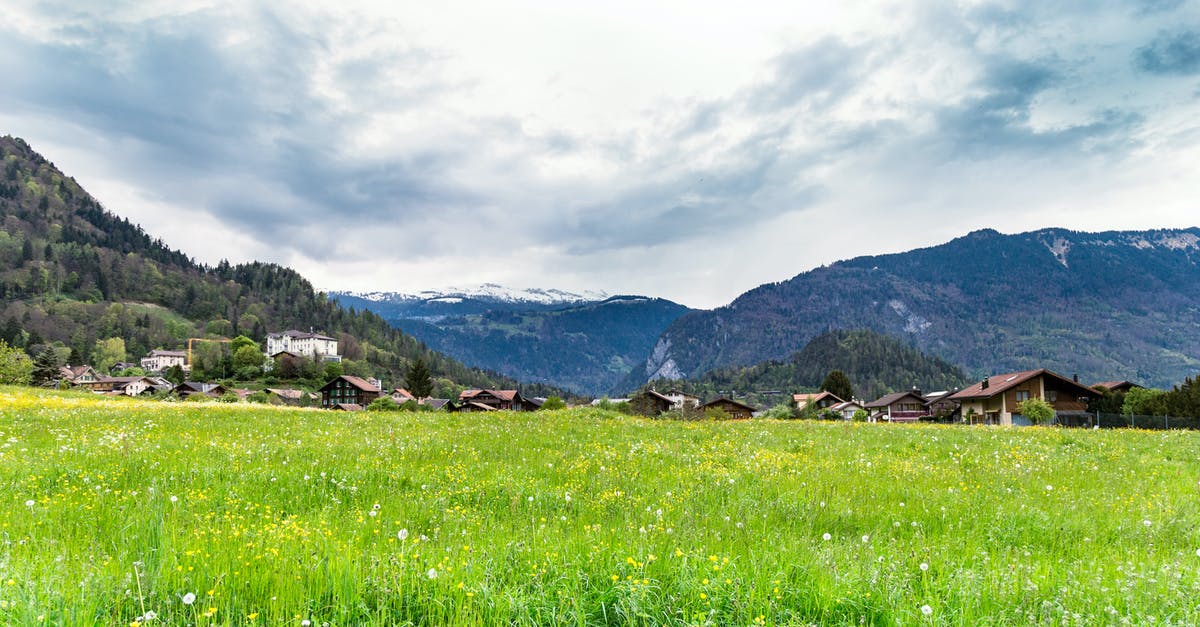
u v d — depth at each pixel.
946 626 5.85
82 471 12.12
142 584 5.87
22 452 14.61
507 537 8.55
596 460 17.02
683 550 7.69
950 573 7.37
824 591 6.38
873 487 13.78
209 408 37.19
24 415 25.45
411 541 8.11
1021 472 16.52
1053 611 6.18
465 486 12.51
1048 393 87.94
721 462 17.58
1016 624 5.96
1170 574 7.23
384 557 6.78
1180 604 6.43
